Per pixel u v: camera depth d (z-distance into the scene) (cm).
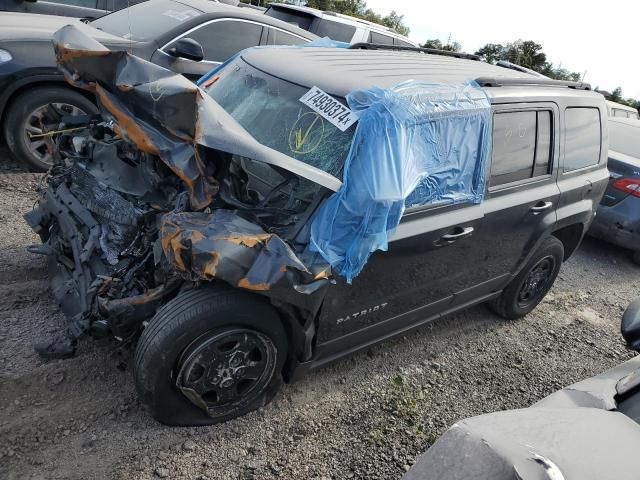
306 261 252
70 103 521
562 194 411
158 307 261
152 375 249
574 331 475
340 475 278
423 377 369
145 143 258
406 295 328
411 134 282
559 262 460
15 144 512
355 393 338
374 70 328
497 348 424
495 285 409
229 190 259
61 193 325
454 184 319
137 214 281
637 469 167
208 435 283
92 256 289
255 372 280
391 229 277
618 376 259
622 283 603
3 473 242
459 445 159
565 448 168
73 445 262
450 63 394
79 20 619
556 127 397
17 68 483
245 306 256
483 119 328
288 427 300
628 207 610
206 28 572
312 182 273
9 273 378
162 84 243
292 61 340
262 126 306
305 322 273
